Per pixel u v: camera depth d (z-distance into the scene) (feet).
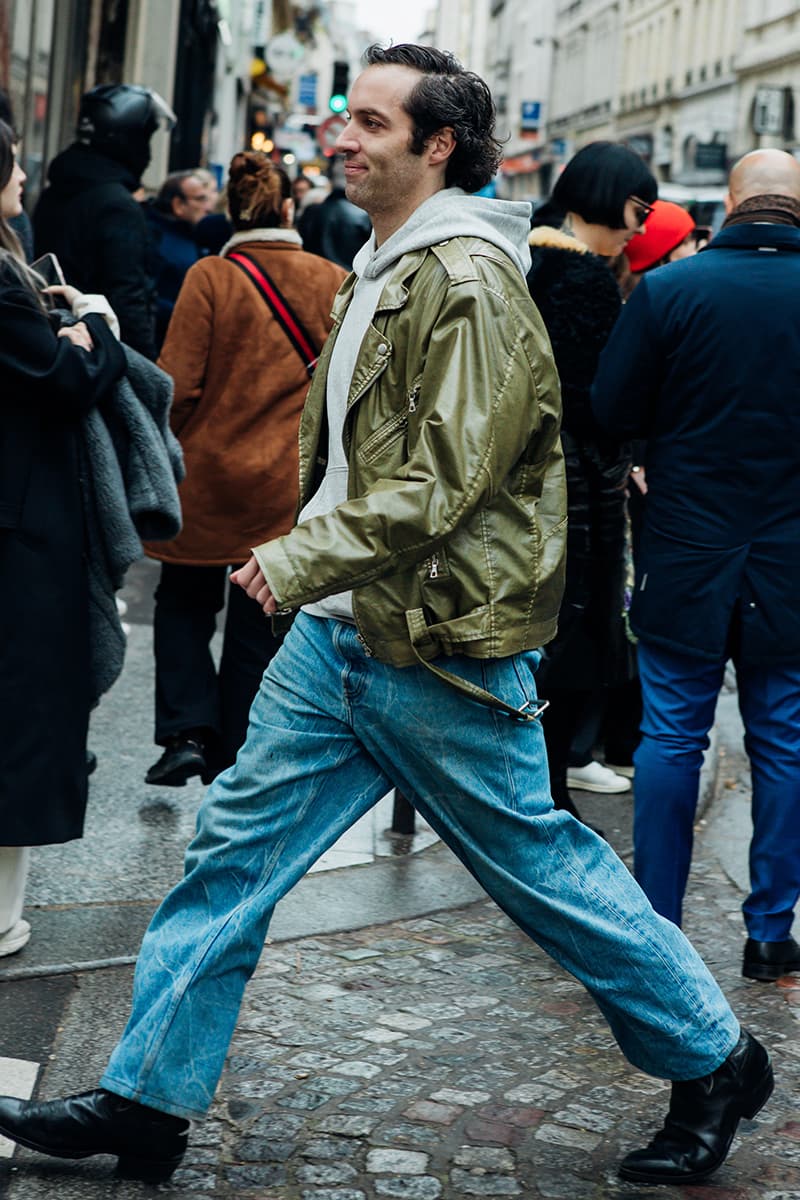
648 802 12.52
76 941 12.67
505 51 277.64
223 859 8.92
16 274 11.27
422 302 8.35
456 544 8.43
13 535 11.29
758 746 12.69
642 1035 9.23
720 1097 9.38
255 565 8.04
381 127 8.64
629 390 12.35
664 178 183.21
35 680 11.32
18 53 32.35
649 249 16.42
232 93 107.04
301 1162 9.46
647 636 12.49
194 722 16.14
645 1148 9.47
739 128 161.38
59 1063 10.65
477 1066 10.87
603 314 13.70
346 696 8.80
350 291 9.11
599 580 14.34
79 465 11.68
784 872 12.65
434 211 8.58
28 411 11.34
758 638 12.27
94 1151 9.02
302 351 16.10
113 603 11.94
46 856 14.66
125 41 51.26
